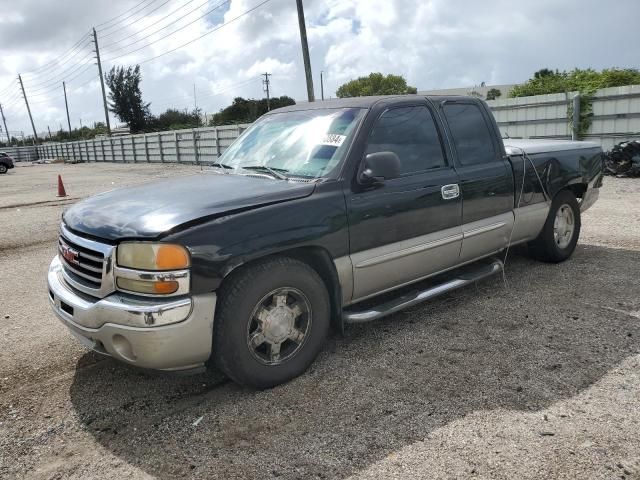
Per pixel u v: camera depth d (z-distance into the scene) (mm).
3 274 6488
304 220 3281
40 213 11664
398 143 3945
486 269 4703
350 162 3602
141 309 2799
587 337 3822
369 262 3662
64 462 2691
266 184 3506
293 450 2680
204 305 2918
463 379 3309
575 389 3127
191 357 2957
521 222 4973
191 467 2594
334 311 3611
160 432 2910
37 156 72625
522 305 4504
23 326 4629
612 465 2439
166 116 68938
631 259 5715
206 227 2939
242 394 3260
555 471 2418
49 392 3414
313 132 3945
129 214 3115
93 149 50344
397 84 87188
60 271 3500
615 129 13555
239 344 3072
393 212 3764
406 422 2871
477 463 2502
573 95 14117
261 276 3107
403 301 3934
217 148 29609
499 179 4633
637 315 4188
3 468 2664
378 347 3820
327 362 3619
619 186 11094
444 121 4340
